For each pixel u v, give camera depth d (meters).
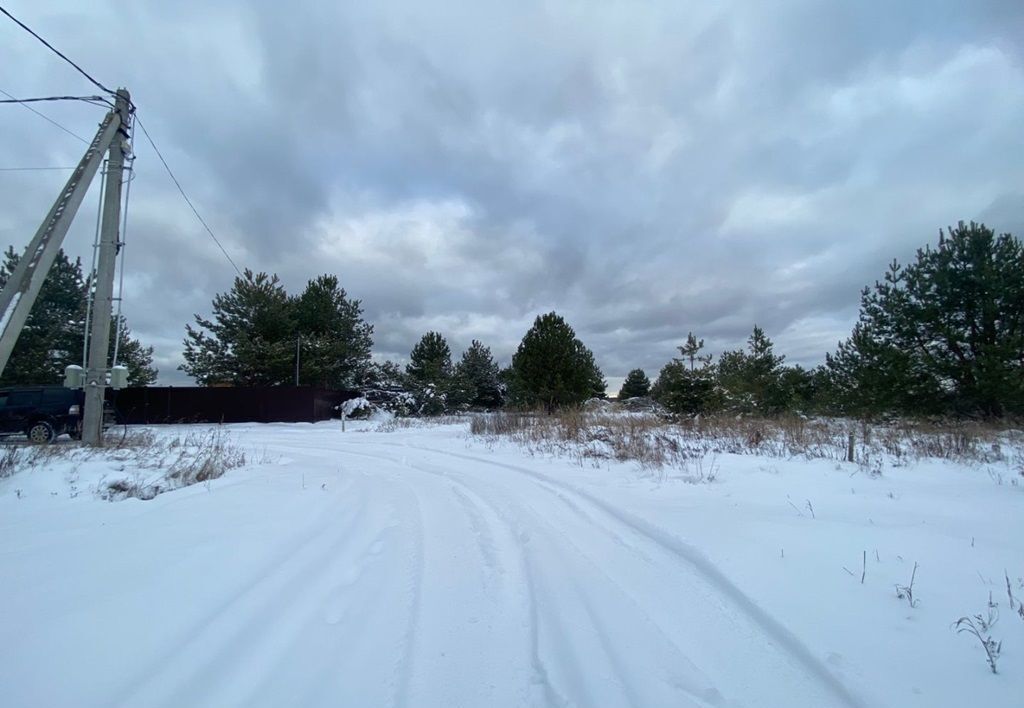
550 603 4.02
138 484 7.94
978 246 16.95
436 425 25.56
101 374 12.25
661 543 5.48
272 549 4.98
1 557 4.40
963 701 2.61
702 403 19.38
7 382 26.83
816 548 4.92
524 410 24.34
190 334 33.38
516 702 2.77
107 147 11.54
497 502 7.54
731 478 8.77
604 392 50.28
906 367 17.86
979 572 4.26
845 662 2.98
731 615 3.80
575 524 6.30
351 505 7.29
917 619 3.47
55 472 8.05
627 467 10.30
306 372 34.84
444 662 3.15
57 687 2.61
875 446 11.88
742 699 2.79
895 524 5.73
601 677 3.02
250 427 26.81
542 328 26.70
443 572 4.65
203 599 3.76
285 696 2.73
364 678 2.95
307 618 3.66
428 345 44.91
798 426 15.36
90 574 4.04
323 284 38.78
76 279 29.41
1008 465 9.77
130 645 3.06
